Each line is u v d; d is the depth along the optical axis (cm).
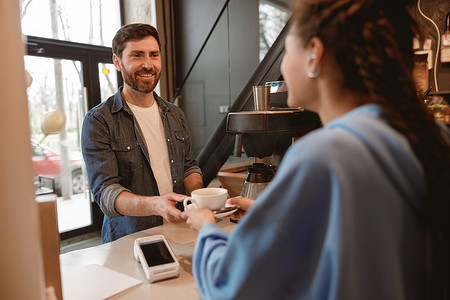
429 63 197
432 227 49
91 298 80
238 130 129
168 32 427
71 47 352
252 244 48
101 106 165
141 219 163
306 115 136
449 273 51
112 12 407
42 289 54
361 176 44
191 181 181
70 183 366
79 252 111
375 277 44
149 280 89
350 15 49
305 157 46
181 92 360
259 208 48
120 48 165
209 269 59
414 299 49
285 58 59
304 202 45
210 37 342
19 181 51
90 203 381
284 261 47
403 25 53
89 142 156
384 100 50
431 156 50
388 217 45
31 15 324
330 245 43
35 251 53
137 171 167
